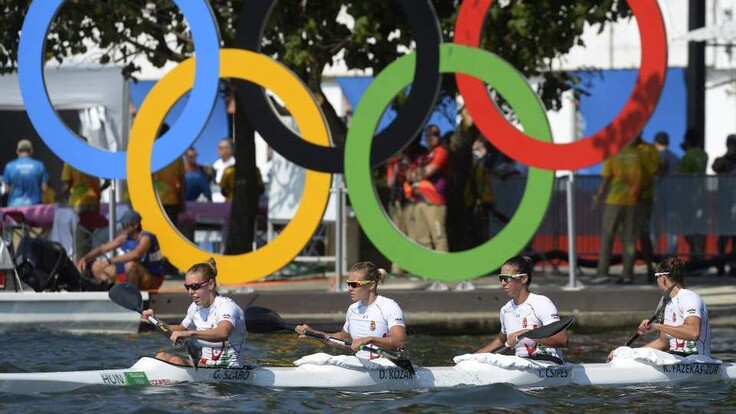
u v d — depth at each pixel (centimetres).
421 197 6238
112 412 3428
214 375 3897
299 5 6353
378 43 6450
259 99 5797
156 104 5872
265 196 7656
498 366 3962
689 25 7694
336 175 6200
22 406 3509
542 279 6775
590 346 4941
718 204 6556
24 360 4469
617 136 5553
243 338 3941
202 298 3859
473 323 5453
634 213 6272
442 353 4766
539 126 5584
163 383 3856
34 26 5922
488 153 7175
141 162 5878
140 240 5594
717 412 3512
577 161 5572
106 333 5325
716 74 9656
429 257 5688
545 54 6288
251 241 6656
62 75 7481
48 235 6500
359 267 3909
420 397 3731
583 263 6944
